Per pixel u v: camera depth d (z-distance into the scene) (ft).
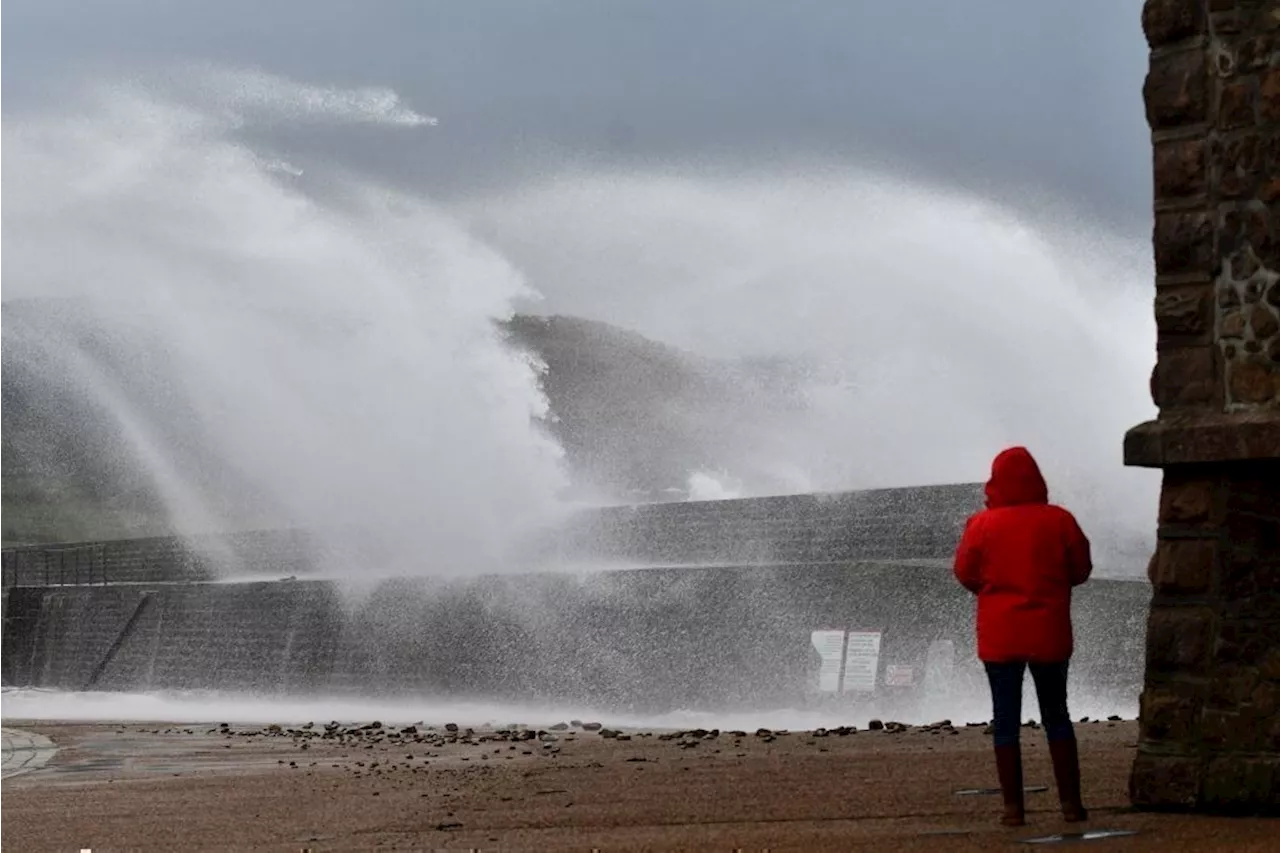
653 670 170.19
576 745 118.01
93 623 262.88
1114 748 88.99
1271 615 63.67
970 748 95.55
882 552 179.32
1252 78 65.46
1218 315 65.87
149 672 245.65
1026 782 74.79
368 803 80.53
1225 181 65.87
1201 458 64.69
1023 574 60.44
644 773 89.30
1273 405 64.39
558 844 60.49
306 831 69.51
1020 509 61.11
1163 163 67.41
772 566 162.30
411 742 130.21
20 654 279.90
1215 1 66.39
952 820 63.31
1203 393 66.03
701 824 65.72
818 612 156.56
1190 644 64.95
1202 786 63.93
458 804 77.77
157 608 248.52
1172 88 67.26
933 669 146.10
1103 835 56.39
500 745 122.62
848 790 75.05
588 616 178.60
